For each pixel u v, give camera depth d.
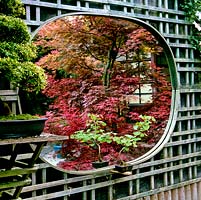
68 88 4.88
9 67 2.01
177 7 3.95
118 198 3.47
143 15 3.60
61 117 4.28
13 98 2.73
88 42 5.11
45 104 5.57
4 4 2.24
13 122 1.96
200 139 4.14
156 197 3.75
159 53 5.23
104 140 3.85
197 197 4.11
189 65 4.06
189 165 4.04
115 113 4.71
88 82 5.00
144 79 5.07
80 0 3.13
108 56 5.16
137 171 3.58
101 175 3.32
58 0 3.01
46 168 2.96
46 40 5.42
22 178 2.22
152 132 4.84
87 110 4.62
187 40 4.05
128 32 5.04
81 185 3.22
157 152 3.71
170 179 3.88
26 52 2.13
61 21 4.87
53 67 5.12
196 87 4.11
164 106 4.94
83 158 4.13
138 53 5.17
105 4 3.30
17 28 2.14
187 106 4.01
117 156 4.12
